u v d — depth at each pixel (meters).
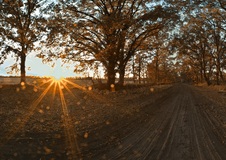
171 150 9.07
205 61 77.06
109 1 35.00
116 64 37.28
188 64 89.50
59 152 8.71
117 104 23.62
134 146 9.60
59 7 33.38
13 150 8.68
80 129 12.48
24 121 13.55
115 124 14.02
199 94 39.31
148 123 14.46
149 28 36.81
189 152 8.84
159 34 38.66
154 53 45.50
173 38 54.75
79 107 20.94
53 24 32.38
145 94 36.09
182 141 10.40
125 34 34.53
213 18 51.59
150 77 95.75
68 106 21.42
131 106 22.30
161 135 11.49
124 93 35.50
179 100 28.75
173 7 35.75
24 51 31.67
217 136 11.31
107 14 36.12
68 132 11.73
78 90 36.66
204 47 69.12
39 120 14.18
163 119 15.81
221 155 8.50
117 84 43.16
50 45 33.38
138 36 37.94
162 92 43.41
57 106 21.05
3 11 30.11
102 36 35.78
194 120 15.45
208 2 37.16
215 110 19.95
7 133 10.92
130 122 14.70
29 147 9.12
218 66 65.06
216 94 38.12
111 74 37.88
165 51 52.84
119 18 33.25
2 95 25.56
